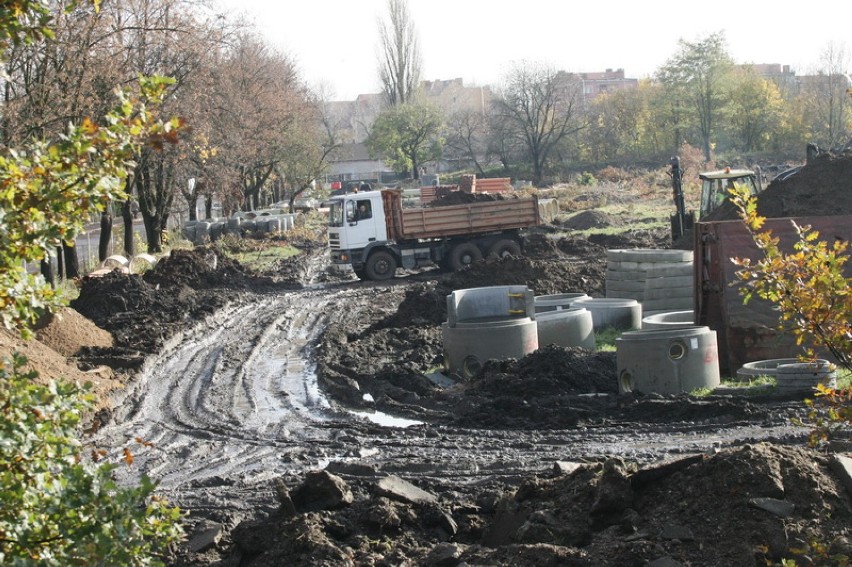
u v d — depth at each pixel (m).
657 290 20.39
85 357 19.95
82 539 4.69
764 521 6.70
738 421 12.33
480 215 37.06
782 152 93.69
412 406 15.51
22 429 4.74
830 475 7.17
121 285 27.83
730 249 15.33
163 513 5.11
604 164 99.94
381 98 117.06
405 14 104.75
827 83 90.31
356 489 10.53
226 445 14.06
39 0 5.16
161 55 32.69
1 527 4.74
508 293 18.12
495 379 15.38
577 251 39.44
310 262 45.47
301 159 67.25
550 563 6.82
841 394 5.47
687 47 94.69
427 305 24.00
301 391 17.81
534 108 96.56
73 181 4.93
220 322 27.59
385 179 124.00
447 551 7.36
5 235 4.82
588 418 13.27
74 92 24.62
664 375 14.05
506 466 11.42
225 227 55.59
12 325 5.04
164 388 18.67
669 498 7.25
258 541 7.88
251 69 52.09
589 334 17.91
